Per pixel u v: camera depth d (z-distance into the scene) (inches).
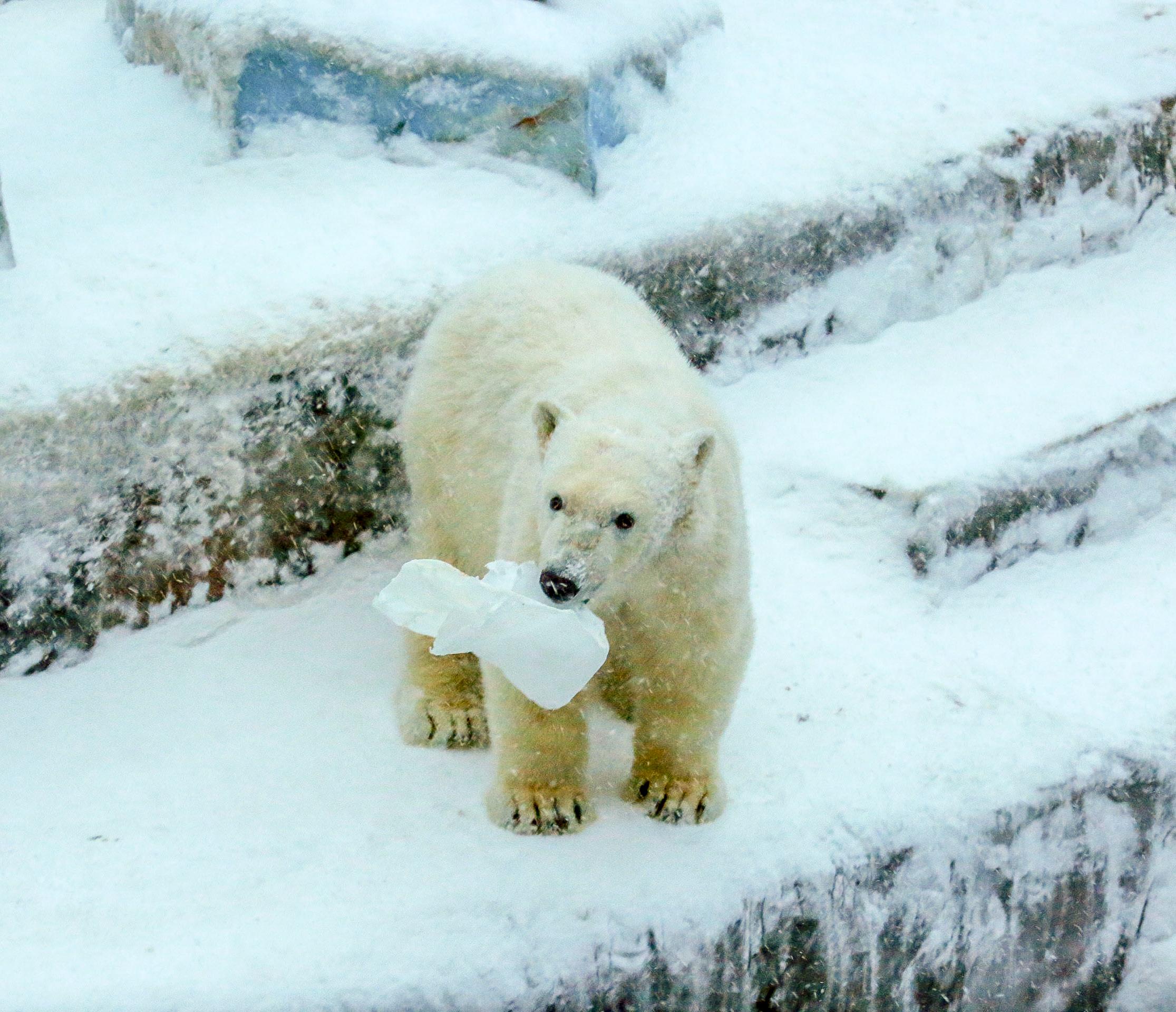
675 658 238.8
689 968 228.8
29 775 262.5
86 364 302.7
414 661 283.9
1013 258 445.7
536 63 382.9
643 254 377.1
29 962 208.2
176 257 338.6
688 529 224.4
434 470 281.9
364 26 381.7
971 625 332.8
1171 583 353.7
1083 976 289.6
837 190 409.1
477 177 389.7
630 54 420.5
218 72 377.4
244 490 322.0
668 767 250.7
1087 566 362.3
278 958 210.7
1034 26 537.3
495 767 258.1
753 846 243.1
